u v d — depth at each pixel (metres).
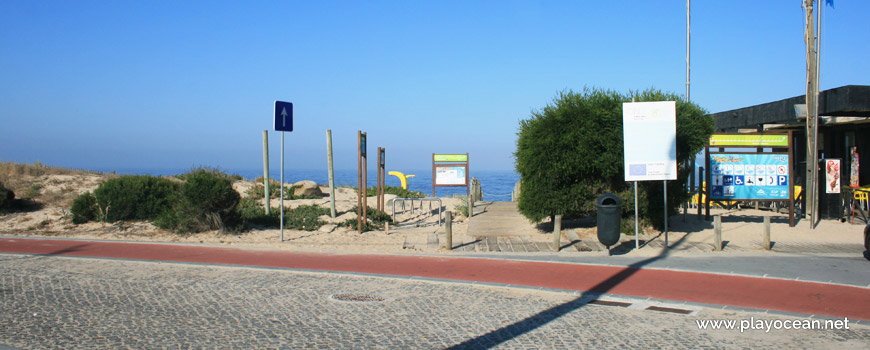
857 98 15.48
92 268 10.30
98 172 26.50
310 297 8.28
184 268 10.45
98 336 6.21
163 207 16.47
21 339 6.04
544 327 6.88
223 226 15.20
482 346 6.14
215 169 26.66
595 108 13.92
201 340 6.16
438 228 16.27
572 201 14.11
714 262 11.18
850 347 6.21
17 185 21.11
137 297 8.10
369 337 6.40
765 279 9.62
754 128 21.36
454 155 25.64
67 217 16.95
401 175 30.36
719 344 6.28
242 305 7.76
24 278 9.29
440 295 8.51
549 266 10.83
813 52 15.73
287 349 5.92
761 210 19.94
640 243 13.32
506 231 15.26
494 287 9.05
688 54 19.36
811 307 7.83
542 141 13.90
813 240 13.67
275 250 12.82
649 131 12.25
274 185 24.58
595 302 8.16
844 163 20.28
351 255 12.15
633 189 14.27
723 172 15.91
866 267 10.65
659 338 6.48
